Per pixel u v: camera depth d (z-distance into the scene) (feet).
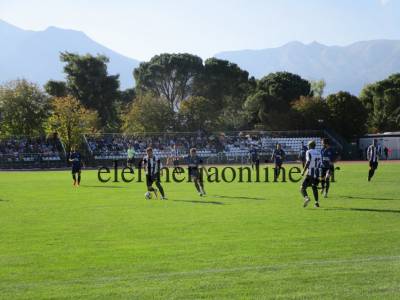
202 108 300.81
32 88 271.90
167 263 36.35
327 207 67.51
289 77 340.80
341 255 38.32
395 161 234.38
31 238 46.65
